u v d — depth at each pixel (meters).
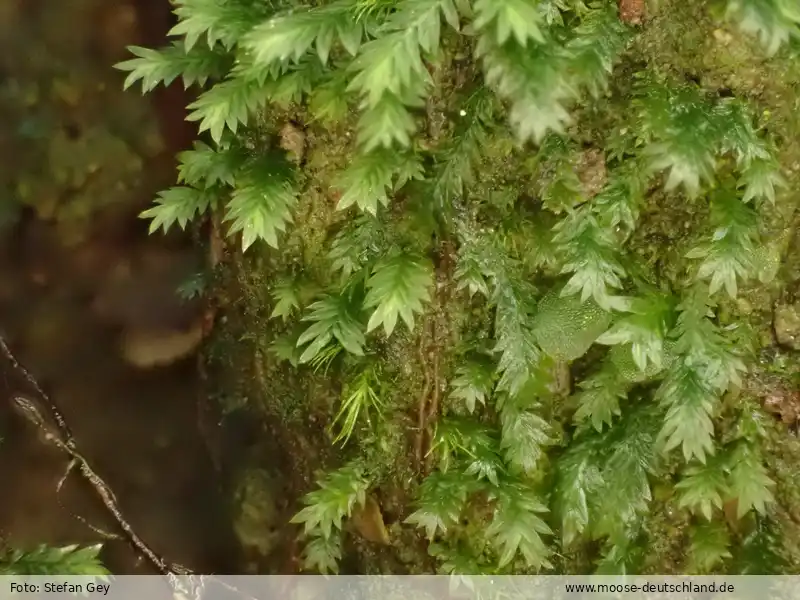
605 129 0.10
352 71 0.10
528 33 0.10
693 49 0.10
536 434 0.11
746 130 0.10
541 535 0.11
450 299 0.11
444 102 0.10
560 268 0.10
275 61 0.10
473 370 0.11
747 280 0.10
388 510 0.11
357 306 0.11
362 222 0.11
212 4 0.10
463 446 0.11
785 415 0.10
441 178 0.10
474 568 0.11
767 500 0.10
